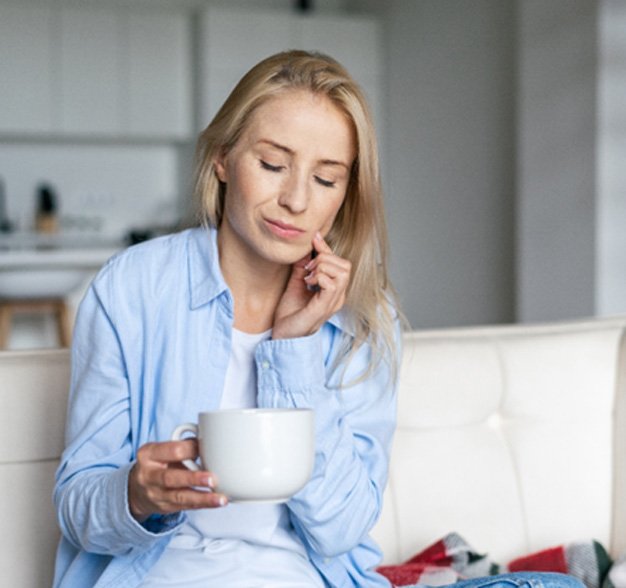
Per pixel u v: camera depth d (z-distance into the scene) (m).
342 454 1.10
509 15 5.00
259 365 1.09
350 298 1.20
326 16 6.01
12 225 6.00
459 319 5.49
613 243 4.23
